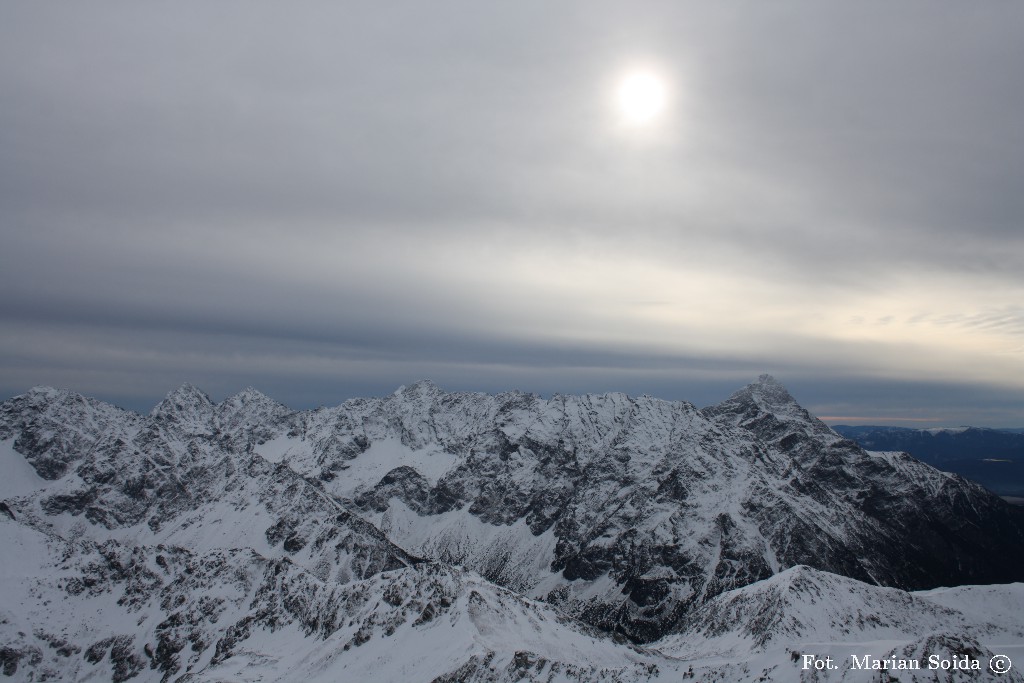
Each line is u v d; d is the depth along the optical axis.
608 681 147.75
